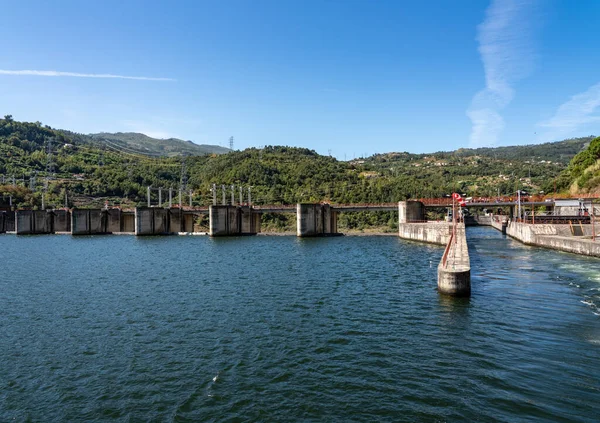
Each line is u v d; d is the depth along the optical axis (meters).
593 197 113.06
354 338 28.89
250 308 37.16
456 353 25.81
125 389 22.22
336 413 19.42
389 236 119.56
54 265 66.62
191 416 19.50
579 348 26.28
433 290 43.44
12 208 159.25
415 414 19.14
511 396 20.45
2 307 39.03
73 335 30.80
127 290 46.00
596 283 45.28
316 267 60.72
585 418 18.53
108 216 139.62
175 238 119.06
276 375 23.36
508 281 47.09
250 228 130.38
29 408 20.56
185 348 27.66
